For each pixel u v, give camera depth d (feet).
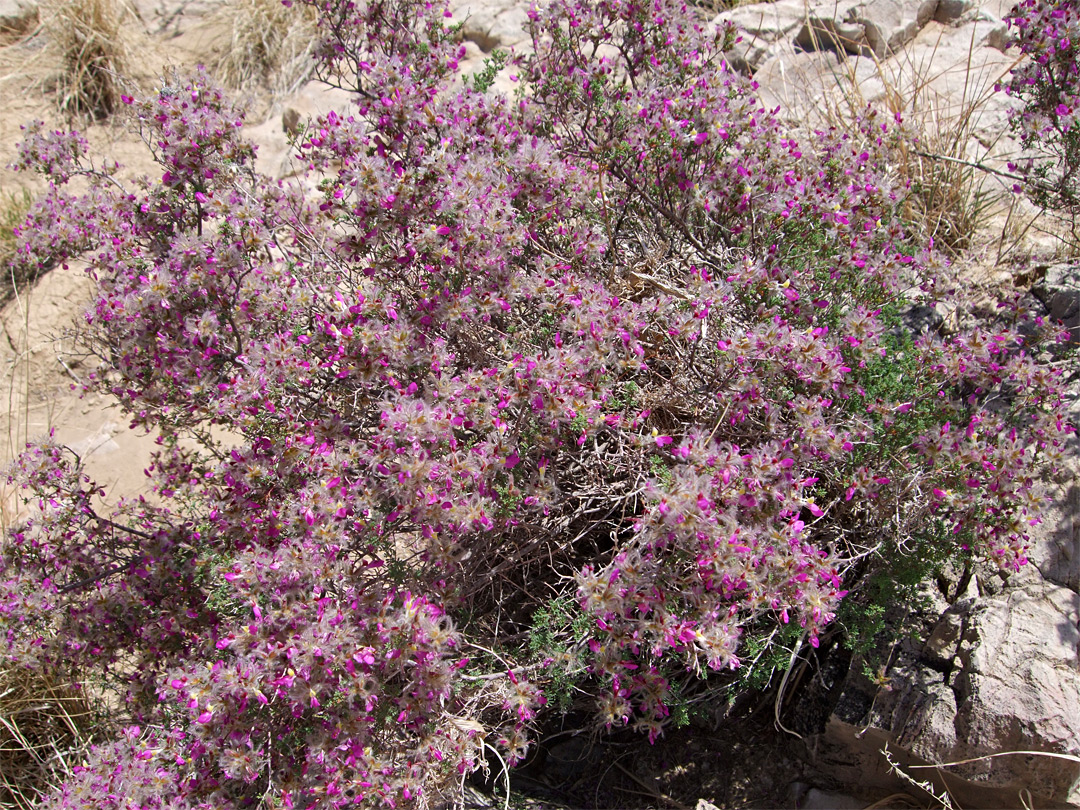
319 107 6.36
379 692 2.85
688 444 2.89
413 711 2.80
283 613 2.72
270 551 2.99
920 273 3.83
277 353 3.14
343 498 2.93
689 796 3.54
